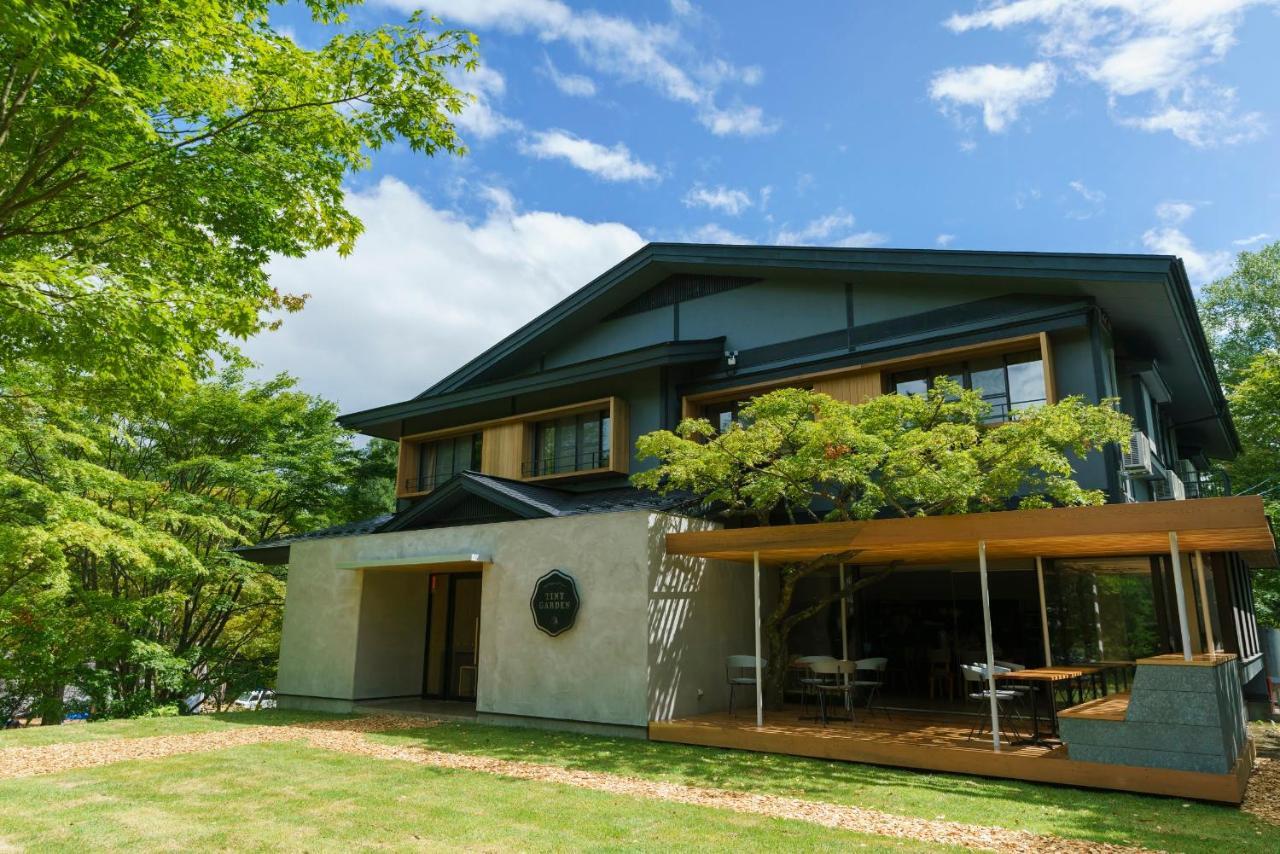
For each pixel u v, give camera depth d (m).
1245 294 28.48
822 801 6.41
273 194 7.71
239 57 7.01
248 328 7.71
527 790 6.74
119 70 6.59
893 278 12.30
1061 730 7.20
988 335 11.27
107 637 14.80
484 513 12.87
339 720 11.62
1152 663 6.86
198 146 7.19
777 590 13.11
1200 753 6.52
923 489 9.15
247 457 16.62
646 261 14.77
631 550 10.34
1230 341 29.14
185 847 5.08
